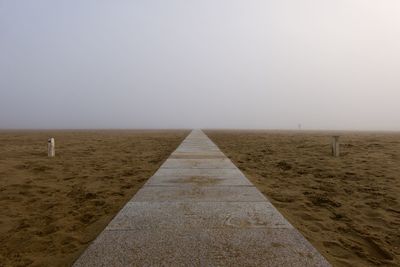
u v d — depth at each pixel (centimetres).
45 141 2269
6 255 309
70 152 1369
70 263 281
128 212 368
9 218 434
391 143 1659
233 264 237
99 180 710
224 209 383
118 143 2041
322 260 246
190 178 586
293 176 756
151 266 232
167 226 321
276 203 496
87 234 363
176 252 257
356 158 1065
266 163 994
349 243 340
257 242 281
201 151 1137
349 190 599
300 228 377
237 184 531
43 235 368
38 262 287
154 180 565
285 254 256
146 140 2427
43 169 864
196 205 400
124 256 249
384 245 338
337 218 433
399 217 441
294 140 2327
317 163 971
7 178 728
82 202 519
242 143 1989
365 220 428
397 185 642
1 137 2973
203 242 279
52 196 564
